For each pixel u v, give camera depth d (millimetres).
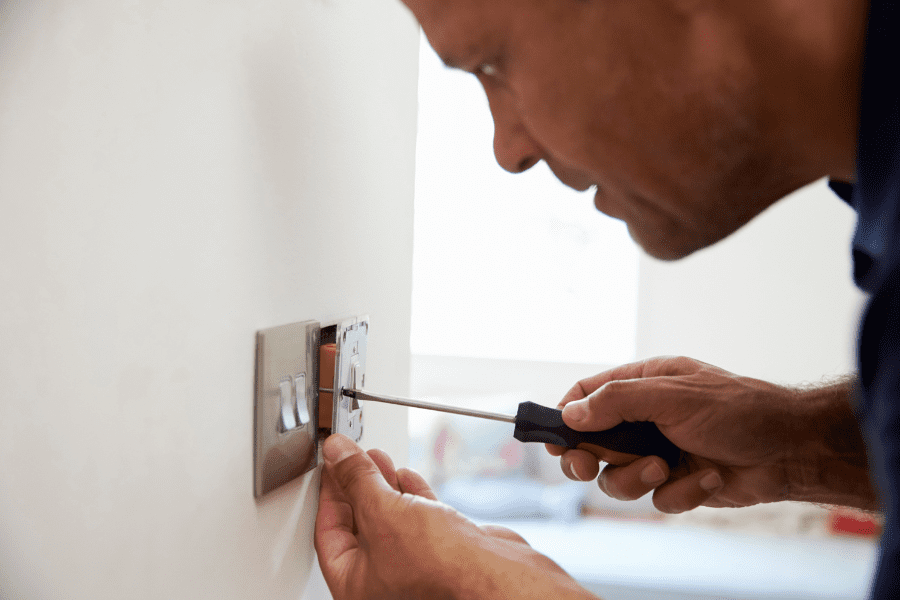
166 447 362
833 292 1447
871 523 1341
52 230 285
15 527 276
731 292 1497
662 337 1539
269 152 447
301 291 501
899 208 300
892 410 281
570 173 448
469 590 436
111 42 310
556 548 1321
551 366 1571
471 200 1572
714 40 351
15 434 274
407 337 762
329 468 508
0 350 266
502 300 1590
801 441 616
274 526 480
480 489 1463
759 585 1190
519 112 416
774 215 1458
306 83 491
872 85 328
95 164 305
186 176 366
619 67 366
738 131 372
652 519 1446
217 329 401
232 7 397
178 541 375
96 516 316
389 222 687
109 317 318
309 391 504
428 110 1550
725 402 584
